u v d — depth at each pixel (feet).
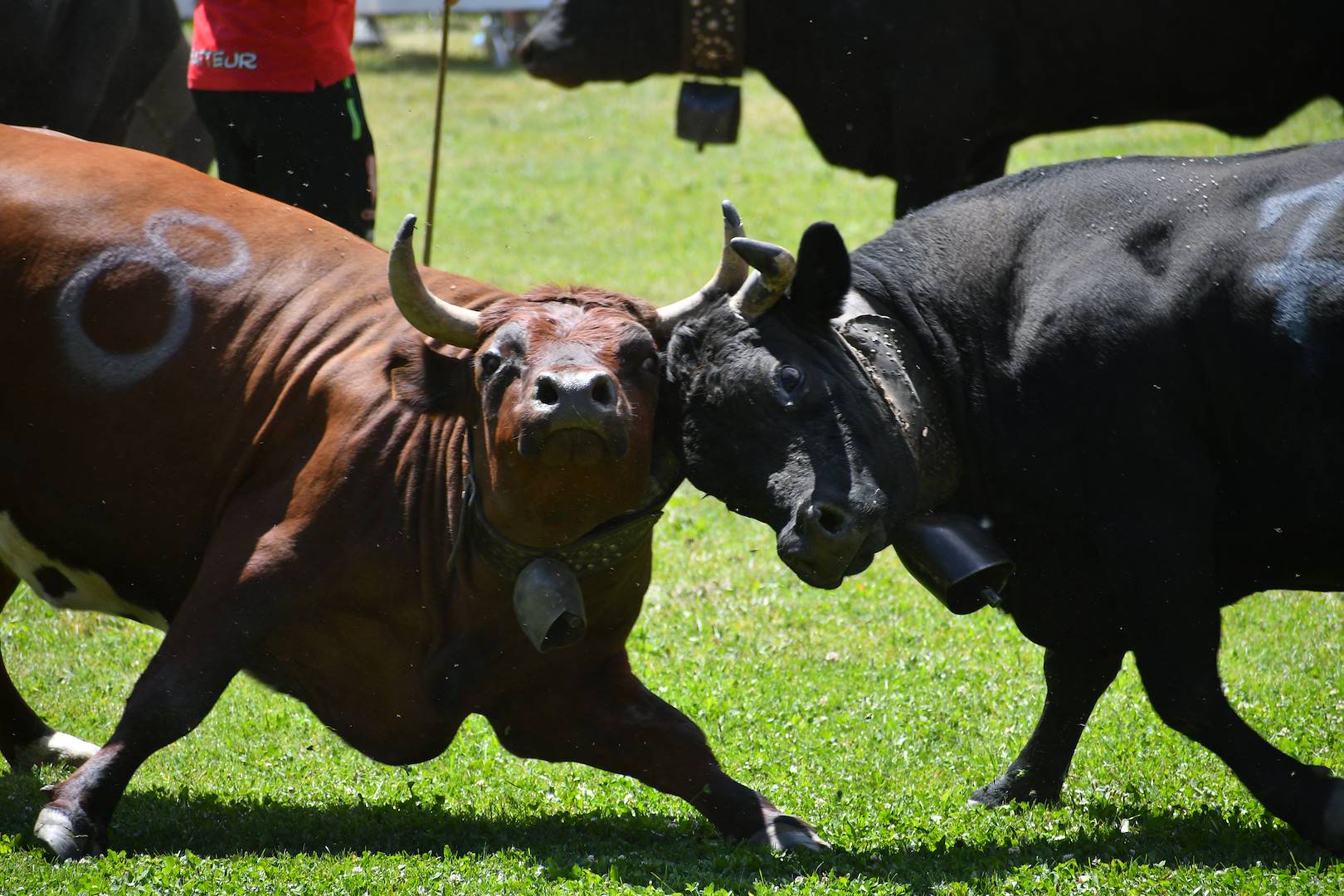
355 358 35.14
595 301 32.94
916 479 32.96
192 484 35.58
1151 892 30.25
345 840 34.71
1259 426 34.09
